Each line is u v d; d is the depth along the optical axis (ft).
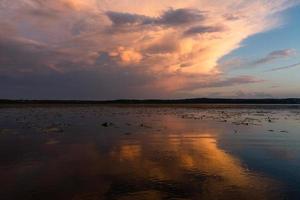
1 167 48.98
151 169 47.88
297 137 83.61
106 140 76.23
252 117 166.71
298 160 54.70
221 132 94.32
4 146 67.46
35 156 56.90
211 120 143.23
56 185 40.27
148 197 36.29
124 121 135.03
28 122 125.80
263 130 100.68
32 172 46.11
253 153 60.95
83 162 52.26
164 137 82.12
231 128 106.01
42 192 37.81
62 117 157.58
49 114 183.93
